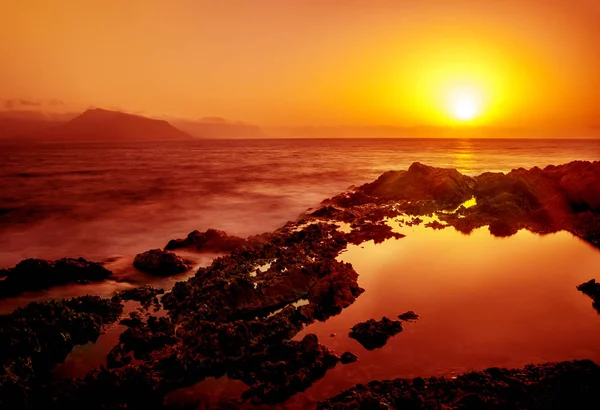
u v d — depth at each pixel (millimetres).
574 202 17203
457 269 10445
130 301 9047
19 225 18141
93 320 7812
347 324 7746
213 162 56250
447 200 19719
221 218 19094
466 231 14320
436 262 11016
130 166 50094
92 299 8508
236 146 139500
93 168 47375
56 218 19516
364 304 8516
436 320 7766
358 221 16000
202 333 7203
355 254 11727
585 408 5258
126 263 11695
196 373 6328
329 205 20016
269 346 6883
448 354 6652
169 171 42781
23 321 7113
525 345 6863
